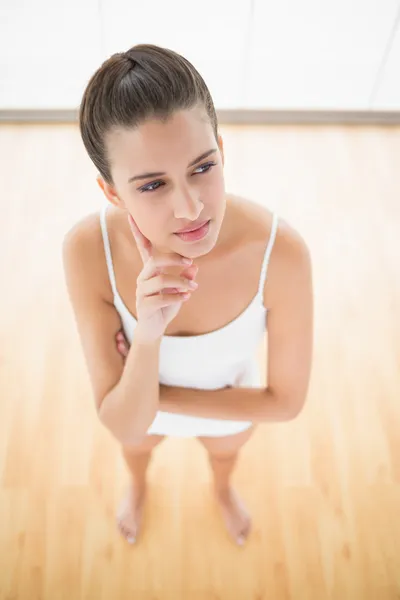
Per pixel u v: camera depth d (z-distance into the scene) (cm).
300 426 222
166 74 71
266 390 123
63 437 218
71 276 107
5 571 190
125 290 107
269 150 343
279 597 186
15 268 271
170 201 79
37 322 250
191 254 85
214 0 308
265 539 196
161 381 127
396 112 357
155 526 199
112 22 315
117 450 215
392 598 185
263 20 317
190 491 206
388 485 208
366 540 196
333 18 318
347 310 257
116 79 72
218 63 337
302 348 114
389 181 325
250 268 103
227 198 100
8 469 210
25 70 334
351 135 354
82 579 188
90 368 115
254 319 112
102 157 79
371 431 220
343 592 187
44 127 351
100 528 198
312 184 321
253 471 211
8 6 308
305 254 104
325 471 211
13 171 323
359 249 284
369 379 235
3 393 228
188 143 74
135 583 188
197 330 112
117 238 102
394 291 265
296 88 350
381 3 311
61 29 318
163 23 317
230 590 187
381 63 337
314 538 197
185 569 191
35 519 199
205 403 123
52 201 305
